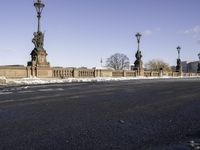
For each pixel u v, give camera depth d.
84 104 13.80
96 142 6.75
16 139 7.02
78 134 7.54
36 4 37.88
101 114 10.73
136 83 36.53
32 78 37.12
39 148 6.25
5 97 17.33
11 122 9.17
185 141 6.83
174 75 82.00
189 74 91.62
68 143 6.65
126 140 6.95
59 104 13.79
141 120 9.53
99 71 52.00
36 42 39.44
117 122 9.16
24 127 8.42
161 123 9.03
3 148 6.27
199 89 24.84
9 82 32.91
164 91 22.34
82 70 47.97
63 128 8.27
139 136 7.34
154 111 11.51
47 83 35.06
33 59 39.41
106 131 7.89
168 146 6.40
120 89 24.56
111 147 6.34
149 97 17.38
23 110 11.77
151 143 6.68
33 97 17.33
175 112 11.28
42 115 10.51
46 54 40.31
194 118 9.96
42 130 8.02
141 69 64.06
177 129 8.19
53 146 6.41
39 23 38.78
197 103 14.30
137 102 14.68
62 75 43.66
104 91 22.22
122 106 13.05
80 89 24.47
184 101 15.23
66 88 25.78
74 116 10.28
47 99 16.14
